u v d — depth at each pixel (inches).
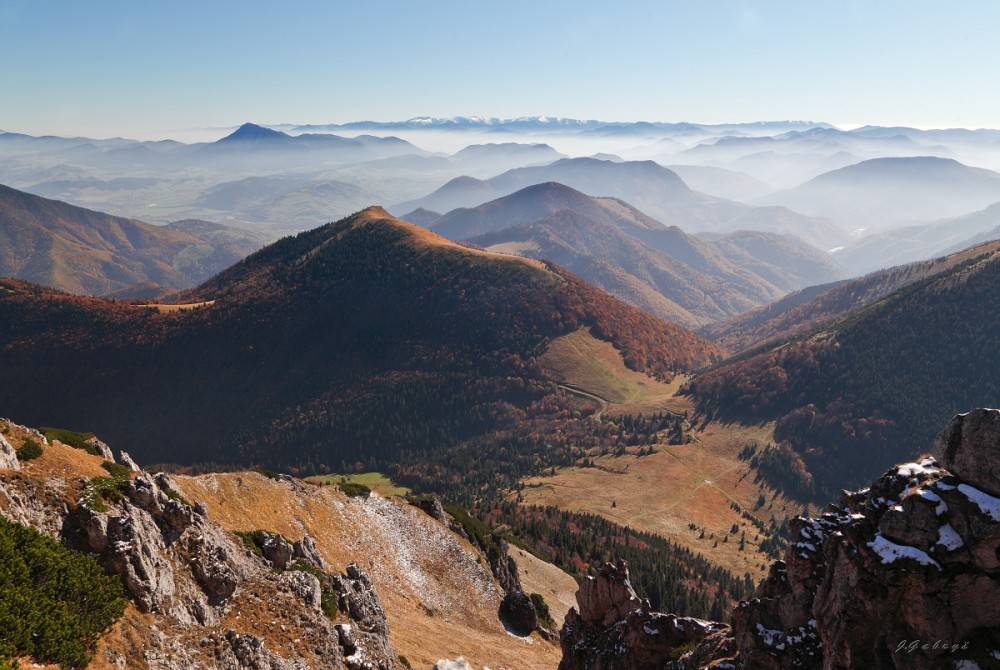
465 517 5187.0
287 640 1824.6
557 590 5428.2
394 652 2386.8
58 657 1238.9
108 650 1348.4
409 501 4557.1
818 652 1238.3
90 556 1493.6
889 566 1017.5
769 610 1391.5
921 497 1037.8
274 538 2289.6
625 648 1857.8
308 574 2167.8
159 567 1615.4
